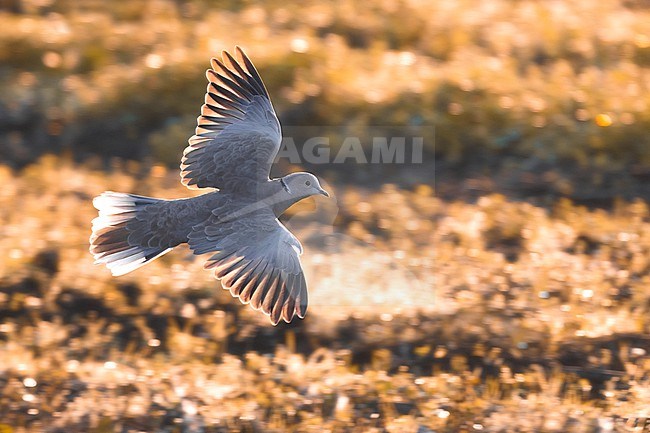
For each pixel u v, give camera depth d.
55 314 11.76
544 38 19.36
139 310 11.77
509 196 14.87
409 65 18.16
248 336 11.35
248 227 6.94
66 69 18.59
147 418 9.62
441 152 15.91
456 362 10.66
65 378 10.23
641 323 11.27
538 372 10.45
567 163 15.47
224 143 7.46
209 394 9.97
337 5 21.00
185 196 14.52
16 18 20.41
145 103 17.17
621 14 21.41
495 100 16.50
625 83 17.45
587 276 12.31
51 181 15.06
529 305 11.71
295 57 17.83
